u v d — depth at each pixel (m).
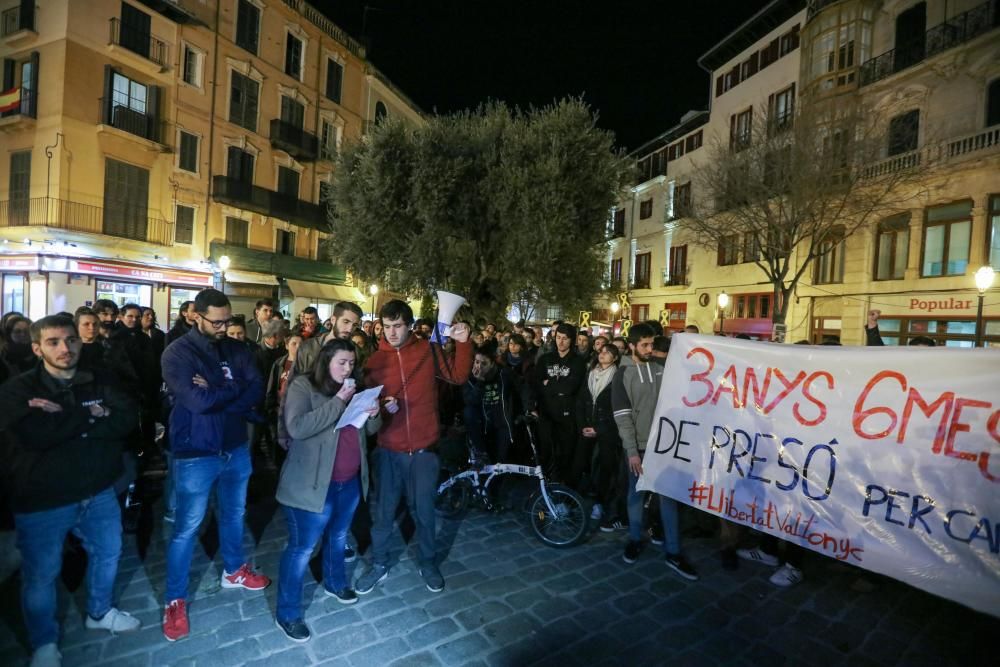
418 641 3.12
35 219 16.86
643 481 4.18
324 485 3.08
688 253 28.06
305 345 4.32
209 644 3.03
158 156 19.58
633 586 3.87
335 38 27.31
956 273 15.79
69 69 16.92
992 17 15.01
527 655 3.03
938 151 15.72
